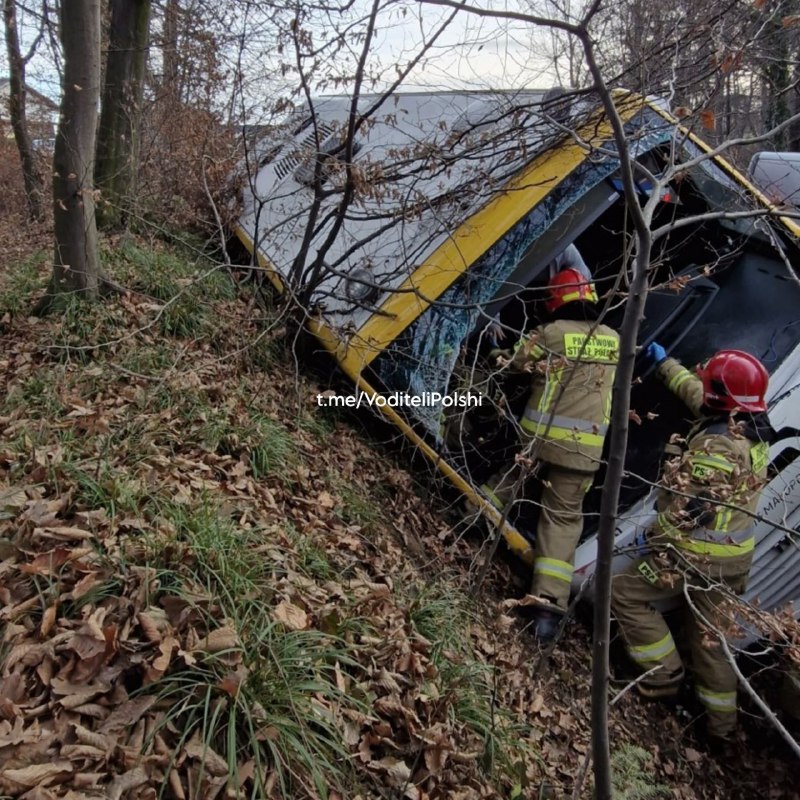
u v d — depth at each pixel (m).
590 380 3.70
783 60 3.73
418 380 3.91
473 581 3.70
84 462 2.99
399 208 4.34
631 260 3.84
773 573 3.62
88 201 4.70
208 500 2.96
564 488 3.76
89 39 4.41
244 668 2.20
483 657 3.27
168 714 2.03
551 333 3.74
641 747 3.46
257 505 3.22
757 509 3.58
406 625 2.98
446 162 4.11
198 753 1.96
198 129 6.17
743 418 3.47
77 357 4.32
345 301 4.21
